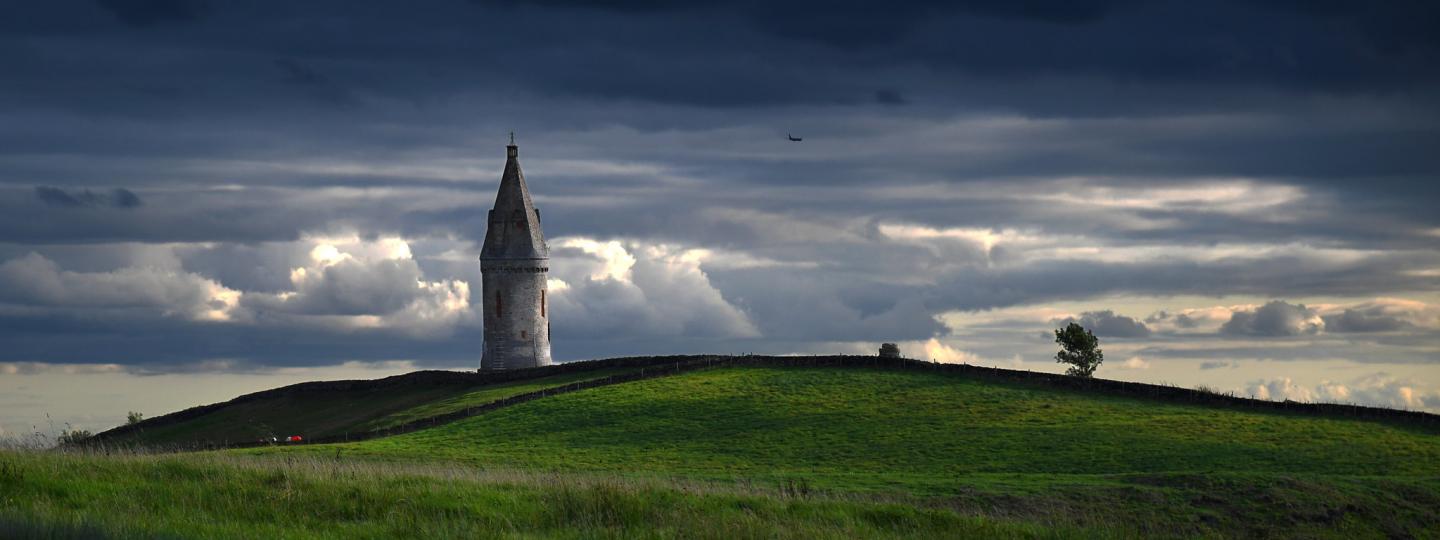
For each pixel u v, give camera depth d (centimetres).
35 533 4284
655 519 5694
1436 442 12369
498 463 11869
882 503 7000
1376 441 12400
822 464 11731
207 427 19338
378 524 5306
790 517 6200
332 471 6706
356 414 18362
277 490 5819
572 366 19050
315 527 5238
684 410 14875
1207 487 9562
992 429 13225
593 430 14012
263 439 16250
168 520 5006
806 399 15262
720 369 17425
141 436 19300
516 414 15125
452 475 7162
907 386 15825
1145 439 12506
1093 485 9631
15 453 6619
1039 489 9462
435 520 5475
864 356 17238
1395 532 8969
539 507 5881
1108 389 15288
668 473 10925
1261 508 9162
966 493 9244
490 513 5706
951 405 14638
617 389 16300
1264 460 11475
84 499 5391
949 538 5934
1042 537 6203
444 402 17700
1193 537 7775
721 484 8488
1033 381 15888
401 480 6475
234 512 5384
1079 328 19250
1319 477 10100
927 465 11531
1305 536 8706
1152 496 9312
